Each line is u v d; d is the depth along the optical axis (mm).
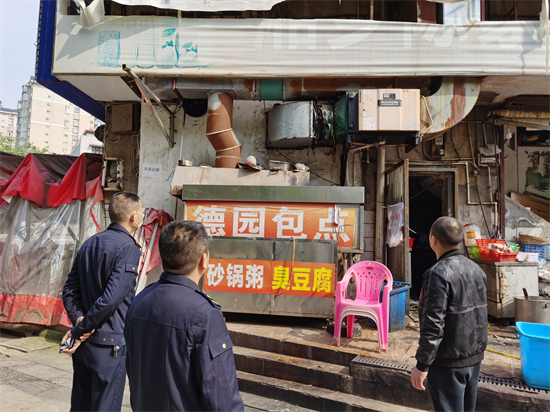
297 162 6184
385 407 3098
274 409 3311
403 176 5152
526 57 4992
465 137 6176
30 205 6332
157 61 5383
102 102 7102
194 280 1524
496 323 4703
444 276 2100
